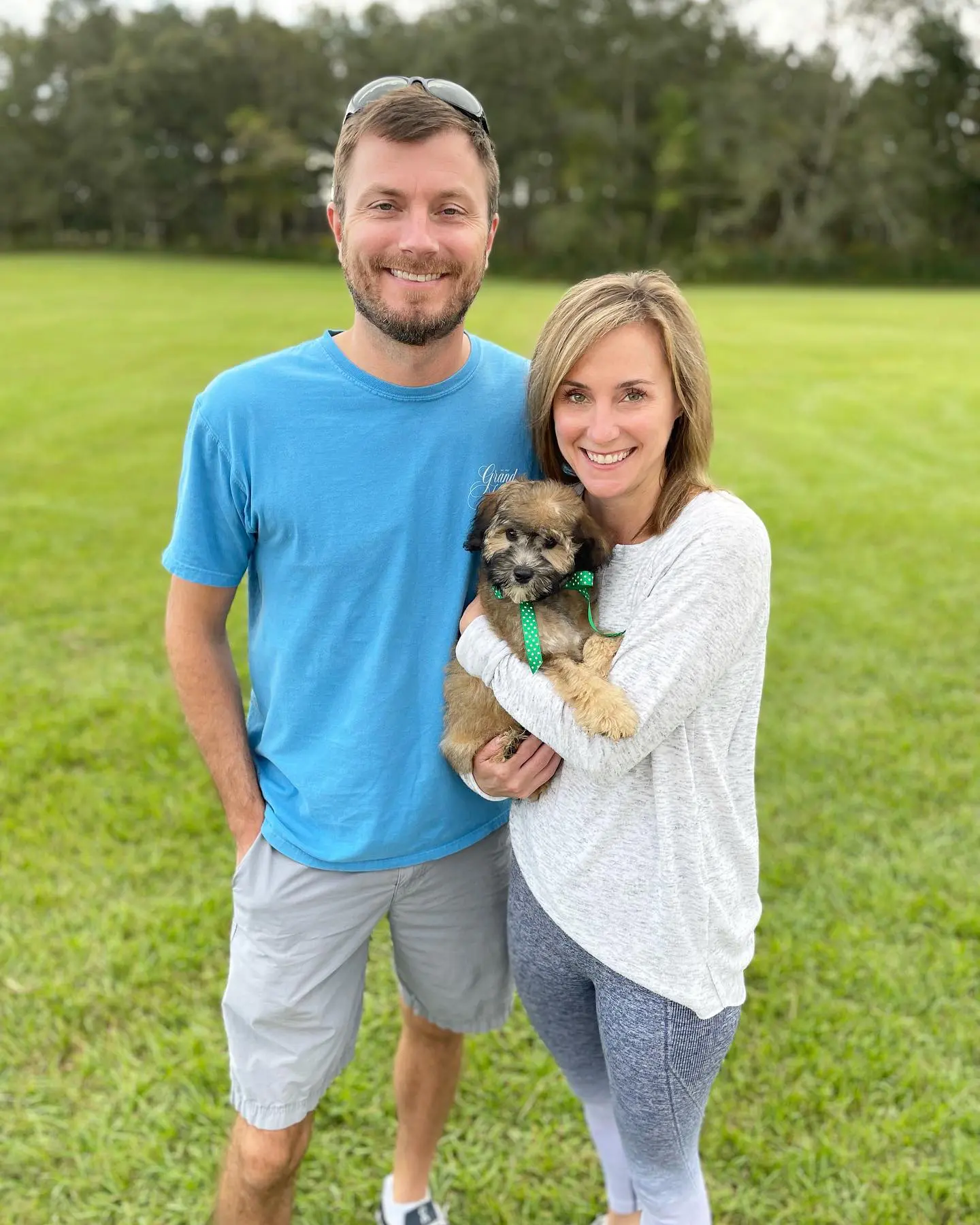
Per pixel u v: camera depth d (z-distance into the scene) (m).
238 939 3.01
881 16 69.00
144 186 82.31
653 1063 2.60
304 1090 2.98
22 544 10.07
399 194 2.63
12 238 85.06
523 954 2.95
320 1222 3.49
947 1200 3.46
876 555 10.19
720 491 2.67
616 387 2.57
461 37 74.38
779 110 71.50
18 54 83.50
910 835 5.54
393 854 2.94
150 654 7.68
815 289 63.53
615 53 74.50
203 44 80.25
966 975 4.45
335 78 84.00
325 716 2.90
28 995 4.28
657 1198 2.82
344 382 2.79
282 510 2.78
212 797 5.78
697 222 74.56
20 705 6.79
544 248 73.38
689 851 2.54
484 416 2.93
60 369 20.75
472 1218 3.52
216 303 36.62
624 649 2.52
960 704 7.01
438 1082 3.37
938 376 21.94
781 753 6.41
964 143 73.19
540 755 2.73
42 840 5.32
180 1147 3.67
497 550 2.87
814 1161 3.61
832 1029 4.19
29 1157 3.59
